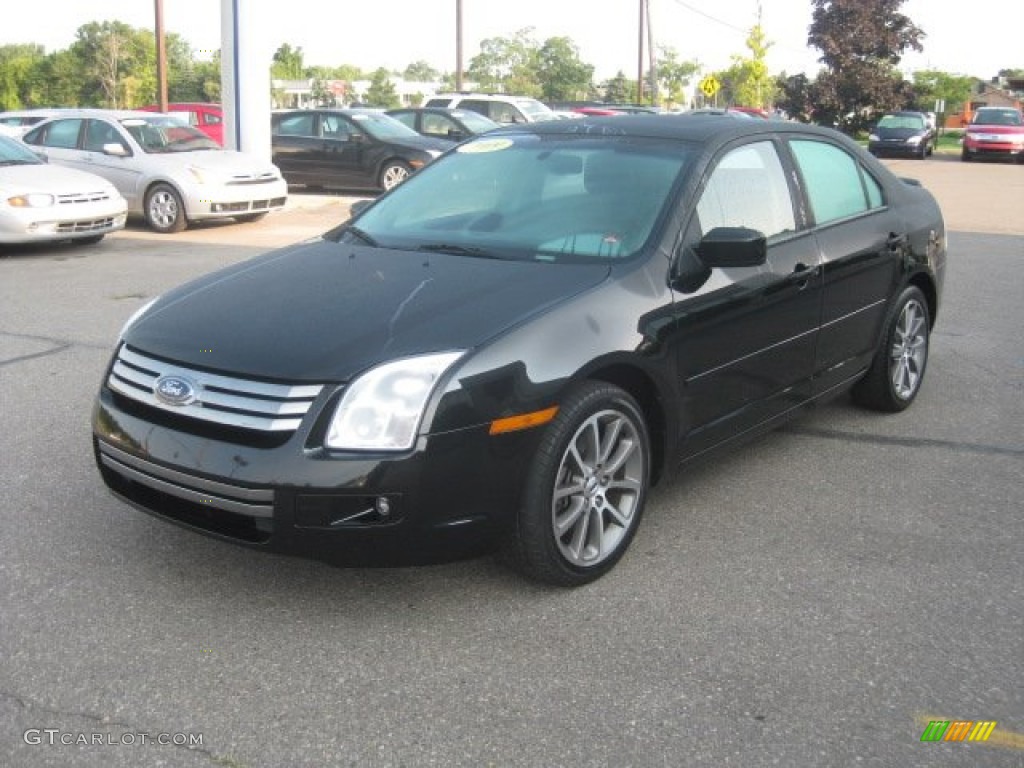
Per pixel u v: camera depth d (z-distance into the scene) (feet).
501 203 14.85
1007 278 33.88
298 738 9.49
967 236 44.93
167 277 33.22
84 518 14.14
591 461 12.25
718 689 10.30
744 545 13.61
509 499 11.35
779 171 15.96
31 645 10.95
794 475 16.17
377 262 13.61
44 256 37.86
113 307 28.22
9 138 40.88
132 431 11.66
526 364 11.33
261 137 54.13
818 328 16.08
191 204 44.68
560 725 9.70
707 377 13.71
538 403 11.34
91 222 38.75
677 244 13.51
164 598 11.98
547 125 16.70
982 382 21.50
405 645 11.07
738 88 166.30
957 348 24.36
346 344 11.17
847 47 144.87
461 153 16.58
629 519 12.86
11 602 11.82
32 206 37.04
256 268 13.99
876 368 18.57
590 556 12.37
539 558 11.78
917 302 19.27
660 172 14.42
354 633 11.30
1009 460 16.90
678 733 9.59
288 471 10.62
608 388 12.17
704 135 15.23
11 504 14.57
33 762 9.12
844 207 17.39
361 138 59.98
